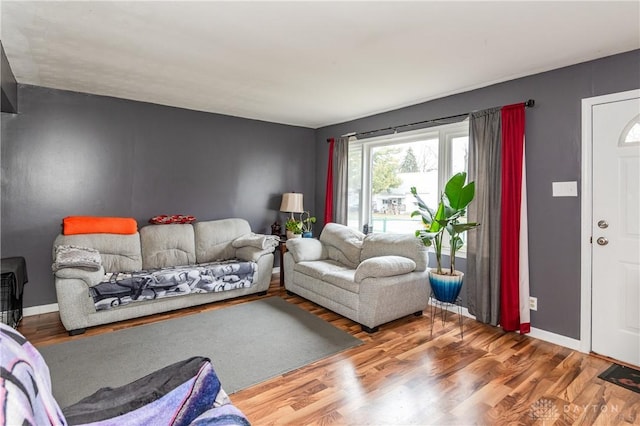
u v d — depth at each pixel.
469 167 3.35
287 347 2.72
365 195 4.79
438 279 3.03
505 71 2.93
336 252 4.19
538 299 2.96
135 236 3.79
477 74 3.01
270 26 2.20
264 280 4.16
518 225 2.99
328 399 2.04
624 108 2.51
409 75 3.06
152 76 3.15
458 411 1.93
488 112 3.21
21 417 0.70
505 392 2.12
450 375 2.32
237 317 3.37
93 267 3.04
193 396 1.13
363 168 4.79
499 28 2.19
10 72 2.92
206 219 4.57
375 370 2.38
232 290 3.90
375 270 3.01
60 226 3.58
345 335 2.97
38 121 3.44
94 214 3.77
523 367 2.44
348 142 4.88
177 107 4.27
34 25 2.19
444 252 3.71
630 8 1.93
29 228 3.43
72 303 2.91
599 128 2.63
